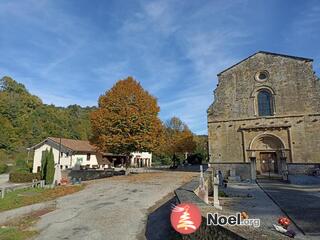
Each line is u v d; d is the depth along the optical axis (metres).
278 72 32.25
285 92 31.52
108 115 29.80
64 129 79.69
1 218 14.07
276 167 30.78
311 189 22.22
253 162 30.19
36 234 11.03
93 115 31.05
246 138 32.31
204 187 14.95
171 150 60.09
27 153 65.00
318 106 29.88
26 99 83.69
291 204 15.97
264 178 30.16
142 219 12.40
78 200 17.33
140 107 30.12
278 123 31.23
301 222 11.86
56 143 49.53
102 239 10.12
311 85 30.52
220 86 34.81
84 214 13.67
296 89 31.08
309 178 26.23
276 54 32.66
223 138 33.41
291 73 31.62
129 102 30.36
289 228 10.64
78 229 11.39
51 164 31.75
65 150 48.28
